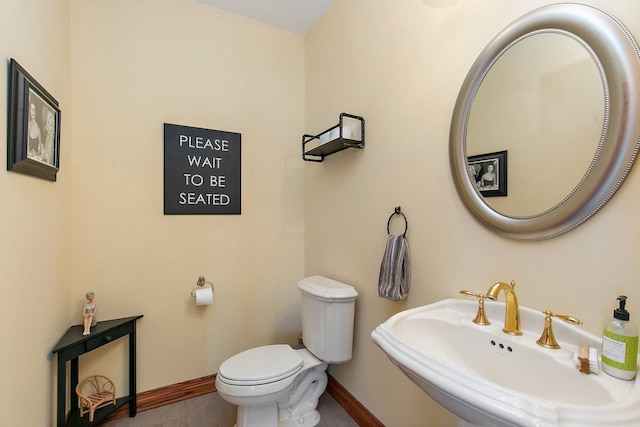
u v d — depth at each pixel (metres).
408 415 1.33
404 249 1.30
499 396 0.57
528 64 0.89
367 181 1.59
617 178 0.71
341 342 1.58
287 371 1.40
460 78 1.10
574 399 0.68
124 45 1.69
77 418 1.46
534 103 0.87
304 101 2.28
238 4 1.92
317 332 1.64
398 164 1.38
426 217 1.24
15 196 1.00
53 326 1.32
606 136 0.72
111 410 1.53
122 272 1.68
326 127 1.97
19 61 1.03
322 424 1.61
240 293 2.03
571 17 0.78
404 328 0.93
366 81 1.59
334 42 1.89
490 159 0.99
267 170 2.13
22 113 0.99
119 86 1.68
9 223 0.96
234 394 1.31
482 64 1.00
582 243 0.78
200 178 1.90
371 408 1.55
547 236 0.84
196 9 1.89
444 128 1.16
